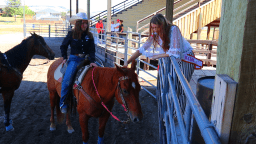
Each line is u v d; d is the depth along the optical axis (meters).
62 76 3.11
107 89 2.65
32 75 8.42
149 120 4.52
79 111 2.94
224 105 0.88
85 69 2.94
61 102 3.06
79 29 2.97
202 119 1.03
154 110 5.02
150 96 5.96
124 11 20.33
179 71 1.84
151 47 3.00
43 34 31.06
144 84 7.08
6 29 36.66
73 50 3.11
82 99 2.82
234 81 0.87
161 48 2.90
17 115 4.72
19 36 25.50
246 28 0.81
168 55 2.70
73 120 4.54
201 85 1.93
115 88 2.59
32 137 3.84
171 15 4.83
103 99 2.74
